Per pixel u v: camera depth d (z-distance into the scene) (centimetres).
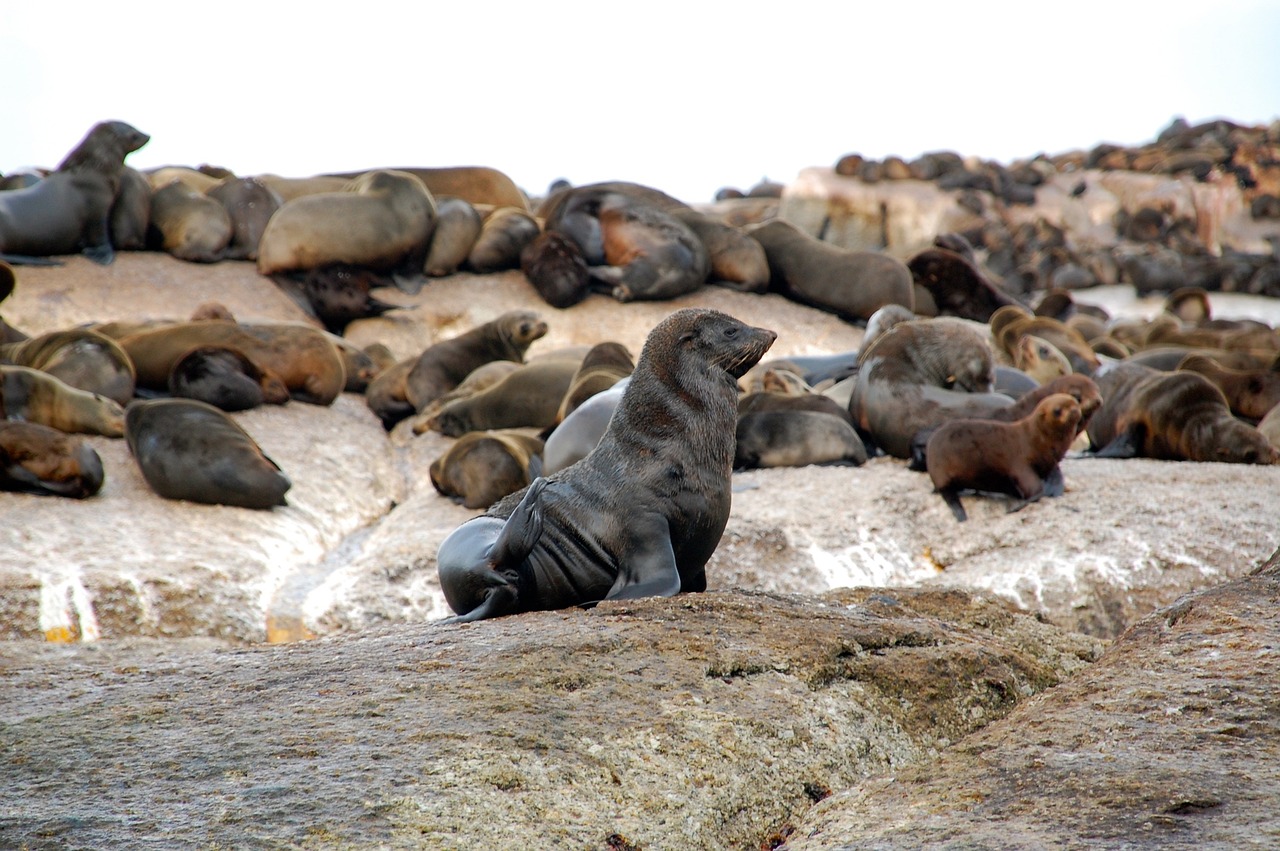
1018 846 865
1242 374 3562
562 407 2939
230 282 4791
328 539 2736
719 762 1077
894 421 2941
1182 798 915
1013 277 9375
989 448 2495
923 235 10306
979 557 2366
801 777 1114
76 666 1365
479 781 963
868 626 1412
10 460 2580
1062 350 4038
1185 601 1450
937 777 1057
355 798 924
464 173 6231
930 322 3091
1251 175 11450
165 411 2716
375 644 1362
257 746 1034
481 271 5225
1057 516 2430
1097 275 9462
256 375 3491
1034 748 1073
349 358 4109
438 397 3816
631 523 1544
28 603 2114
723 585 2297
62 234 4691
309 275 4722
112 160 4809
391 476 3281
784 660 1272
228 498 2666
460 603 1606
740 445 2920
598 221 5153
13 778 988
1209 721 1080
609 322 4909
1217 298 8781
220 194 5084
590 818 960
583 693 1155
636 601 1447
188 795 938
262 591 2292
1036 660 1469
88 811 912
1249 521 2339
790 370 3931
